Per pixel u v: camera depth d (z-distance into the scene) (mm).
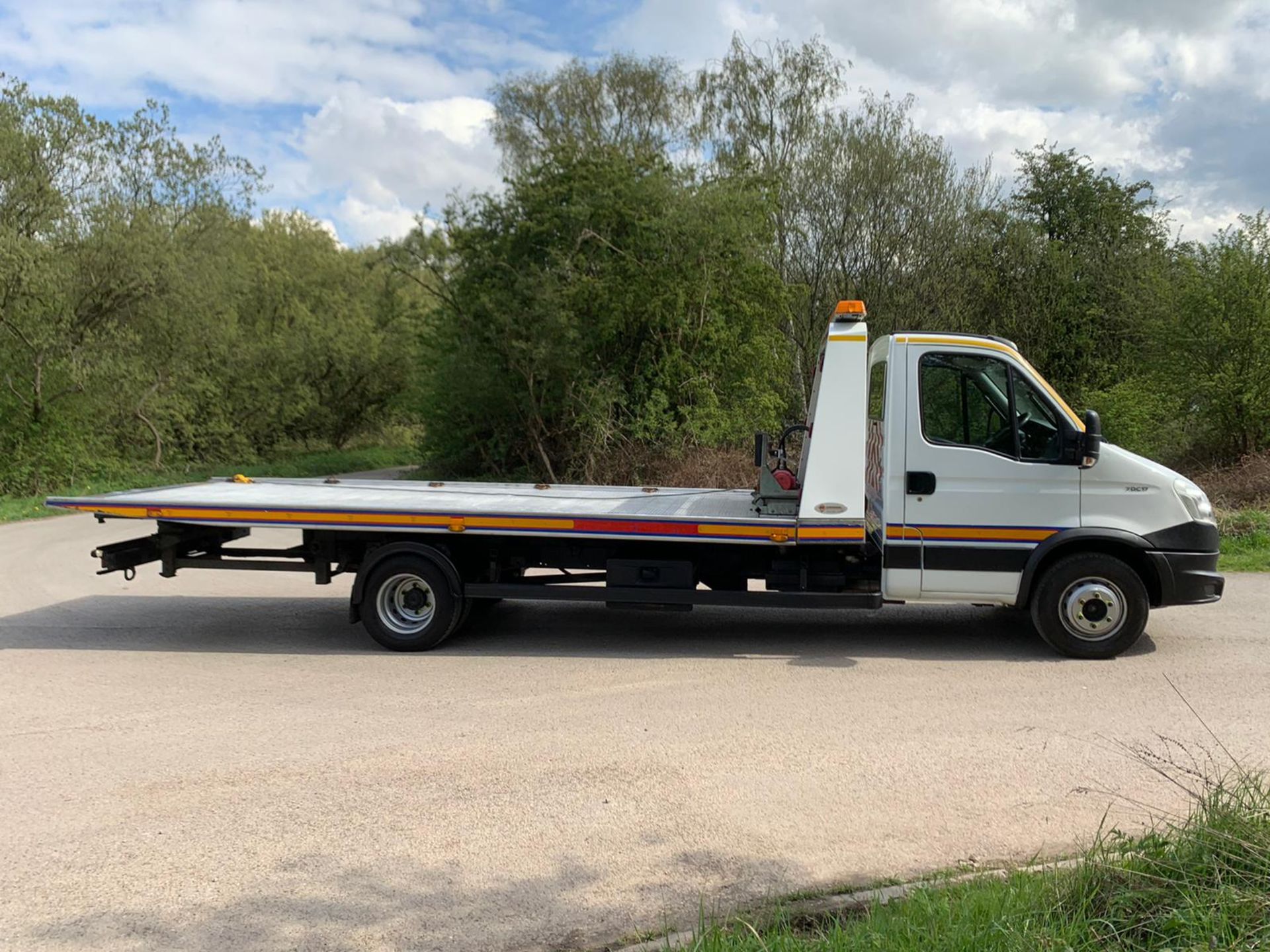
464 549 7652
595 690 6406
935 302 25375
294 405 36094
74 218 24469
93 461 25078
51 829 4242
